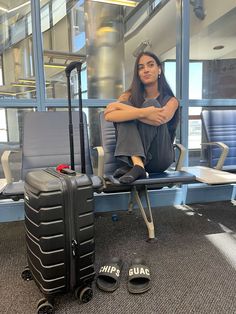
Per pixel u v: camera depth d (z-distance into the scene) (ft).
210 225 5.77
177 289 3.49
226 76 10.02
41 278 3.10
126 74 8.48
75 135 5.64
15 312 3.12
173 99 5.12
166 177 4.65
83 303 3.25
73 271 3.16
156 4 11.14
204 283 3.62
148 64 5.20
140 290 3.43
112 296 3.38
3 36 7.41
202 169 5.81
